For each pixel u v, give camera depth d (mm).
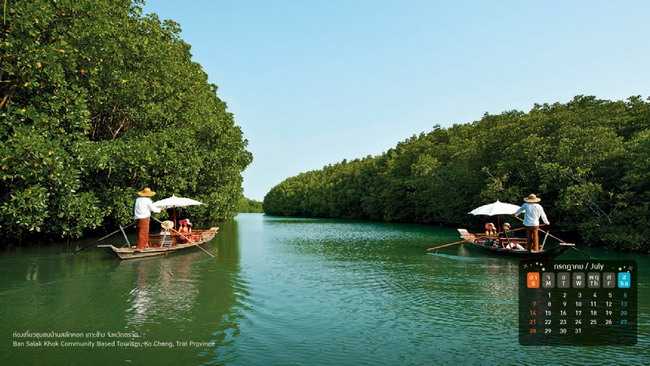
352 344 6723
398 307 9055
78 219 17016
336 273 13398
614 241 19828
